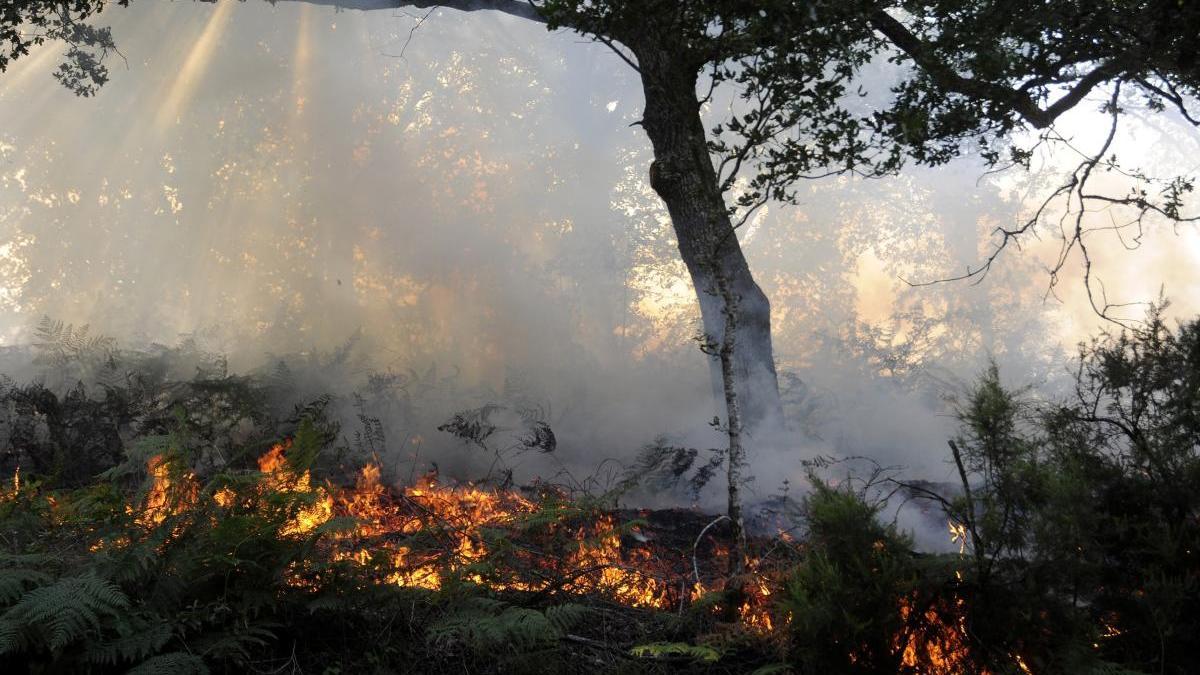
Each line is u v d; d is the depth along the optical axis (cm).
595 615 404
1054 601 331
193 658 321
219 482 380
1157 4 882
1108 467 381
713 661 368
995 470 366
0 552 365
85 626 311
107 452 787
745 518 729
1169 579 343
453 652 369
